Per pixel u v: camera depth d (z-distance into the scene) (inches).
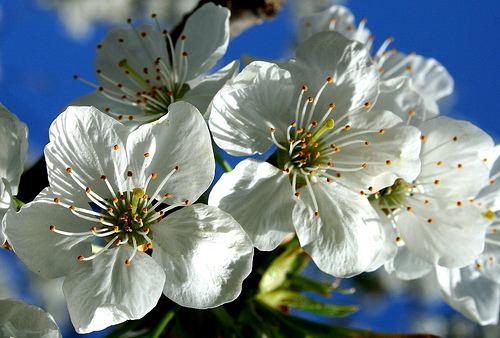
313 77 7.3
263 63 7.0
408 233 7.4
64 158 6.8
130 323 7.3
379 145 7.2
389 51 8.2
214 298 6.7
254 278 7.5
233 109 7.1
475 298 7.8
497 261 7.8
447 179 7.4
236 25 7.8
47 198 6.8
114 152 6.9
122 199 6.9
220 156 7.4
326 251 7.0
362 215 7.1
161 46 7.8
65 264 6.8
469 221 7.4
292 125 7.2
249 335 7.5
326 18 8.4
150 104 7.6
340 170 7.2
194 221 6.8
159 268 6.8
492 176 7.7
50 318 6.7
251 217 7.0
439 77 8.3
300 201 7.1
